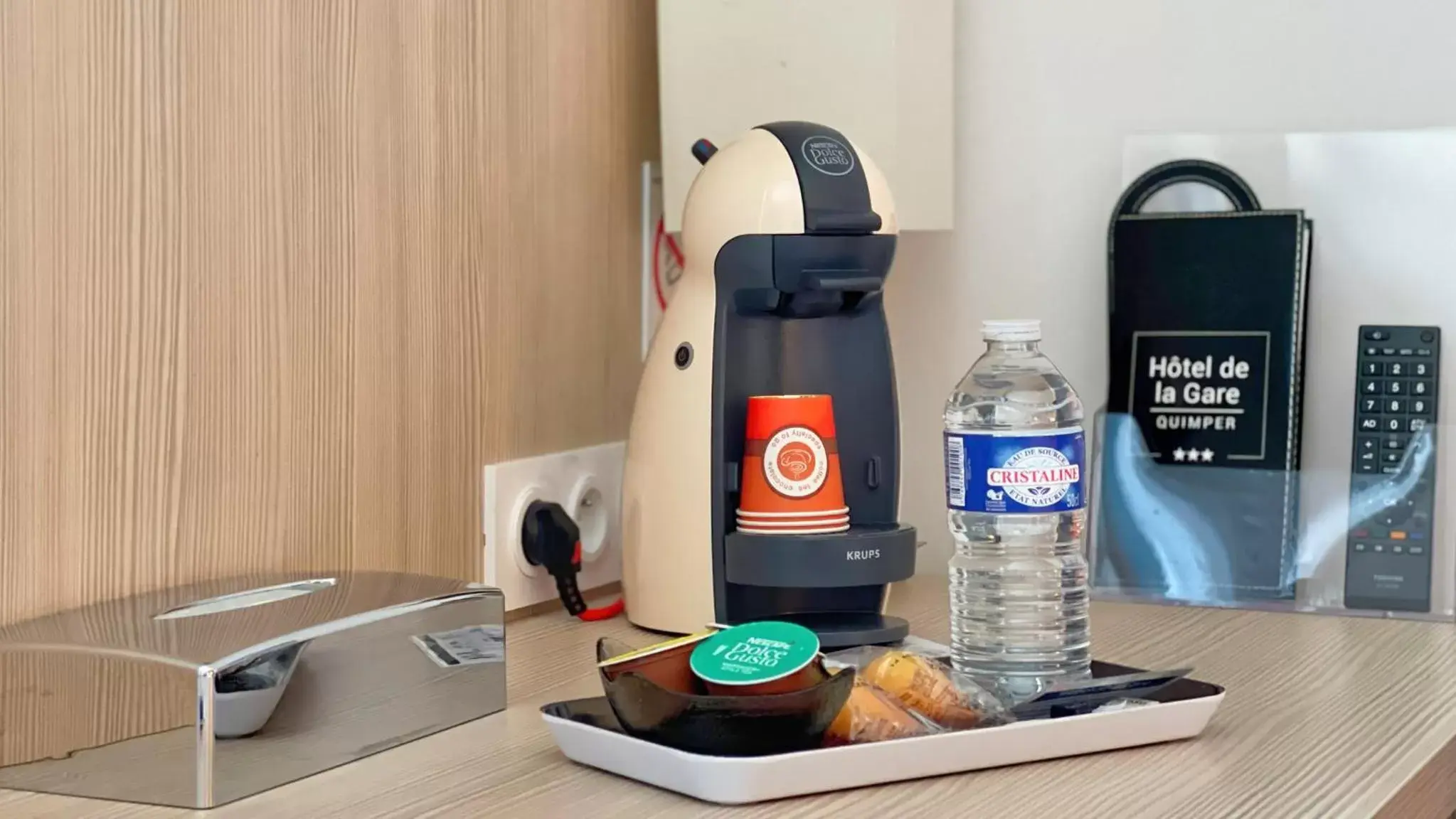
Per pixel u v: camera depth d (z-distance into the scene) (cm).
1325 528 114
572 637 105
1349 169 117
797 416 98
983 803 68
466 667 83
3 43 75
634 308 126
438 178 104
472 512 108
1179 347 119
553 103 115
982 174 131
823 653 86
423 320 103
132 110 82
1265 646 101
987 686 82
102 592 81
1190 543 117
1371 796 69
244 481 90
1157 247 120
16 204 76
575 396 118
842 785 70
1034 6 128
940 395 133
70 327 79
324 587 84
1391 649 101
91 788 70
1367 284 117
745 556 98
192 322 86
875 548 97
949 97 126
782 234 97
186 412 86
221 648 70
